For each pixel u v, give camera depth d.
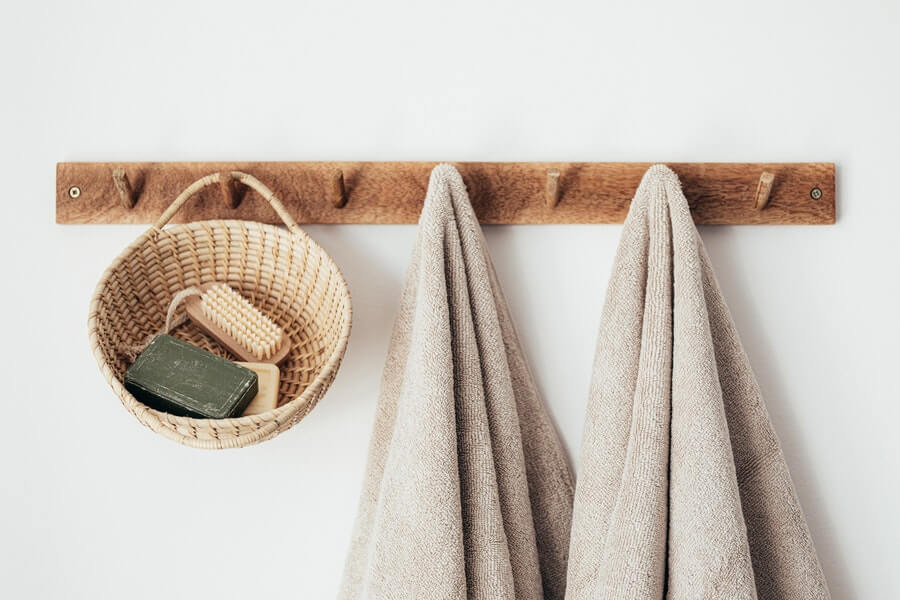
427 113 0.90
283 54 0.90
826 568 0.88
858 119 0.89
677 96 0.90
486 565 0.78
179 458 0.89
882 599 0.88
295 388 0.84
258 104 0.90
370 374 0.90
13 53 0.90
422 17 0.90
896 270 0.89
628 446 0.79
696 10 0.90
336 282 0.81
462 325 0.81
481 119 0.90
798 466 0.89
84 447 0.89
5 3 0.90
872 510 0.88
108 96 0.90
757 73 0.89
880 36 0.89
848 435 0.89
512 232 0.90
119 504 0.89
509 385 0.82
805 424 0.89
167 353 0.77
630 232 0.83
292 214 0.88
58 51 0.90
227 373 0.76
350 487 0.89
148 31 0.90
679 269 0.80
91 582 0.89
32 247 0.90
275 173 0.88
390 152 0.90
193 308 0.83
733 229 0.90
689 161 0.89
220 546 0.89
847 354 0.89
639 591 0.75
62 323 0.90
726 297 0.89
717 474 0.75
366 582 0.78
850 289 0.89
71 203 0.88
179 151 0.90
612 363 0.82
